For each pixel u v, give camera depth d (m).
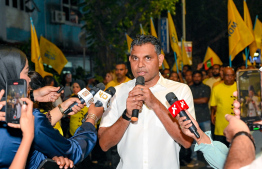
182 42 14.51
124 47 15.77
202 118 8.14
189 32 25.23
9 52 2.31
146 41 3.15
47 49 10.72
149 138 3.09
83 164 8.16
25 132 2.04
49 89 3.31
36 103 3.96
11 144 2.29
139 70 3.17
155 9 16.33
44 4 16.36
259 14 23.11
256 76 2.22
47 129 2.41
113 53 15.73
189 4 25.22
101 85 3.05
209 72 12.12
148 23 16.52
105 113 3.29
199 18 25.12
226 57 24.73
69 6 18.42
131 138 3.11
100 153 9.03
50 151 2.44
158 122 3.10
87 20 15.30
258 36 11.52
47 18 16.58
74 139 2.68
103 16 15.40
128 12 15.27
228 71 7.07
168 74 11.22
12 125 2.08
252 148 1.90
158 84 3.27
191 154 8.26
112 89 3.09
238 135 1.95
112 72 10.34
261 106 2.19
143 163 3.07
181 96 3.21
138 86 2.89
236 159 1.82
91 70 19.42
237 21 9.30
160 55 3.27
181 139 2.96
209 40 25.09
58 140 2.47
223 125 7.22
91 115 2.93
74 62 18.09
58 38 17.34
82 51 18.77
